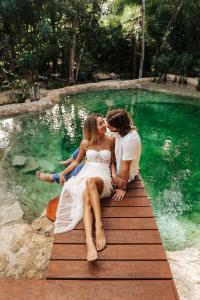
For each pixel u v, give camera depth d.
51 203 4.40
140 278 2.56
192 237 5.38
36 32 11.99
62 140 8.83
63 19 14.27
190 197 6.73
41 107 10.73
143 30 15.97
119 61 18.53
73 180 3.60
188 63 16.41
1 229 4.54
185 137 9.74
